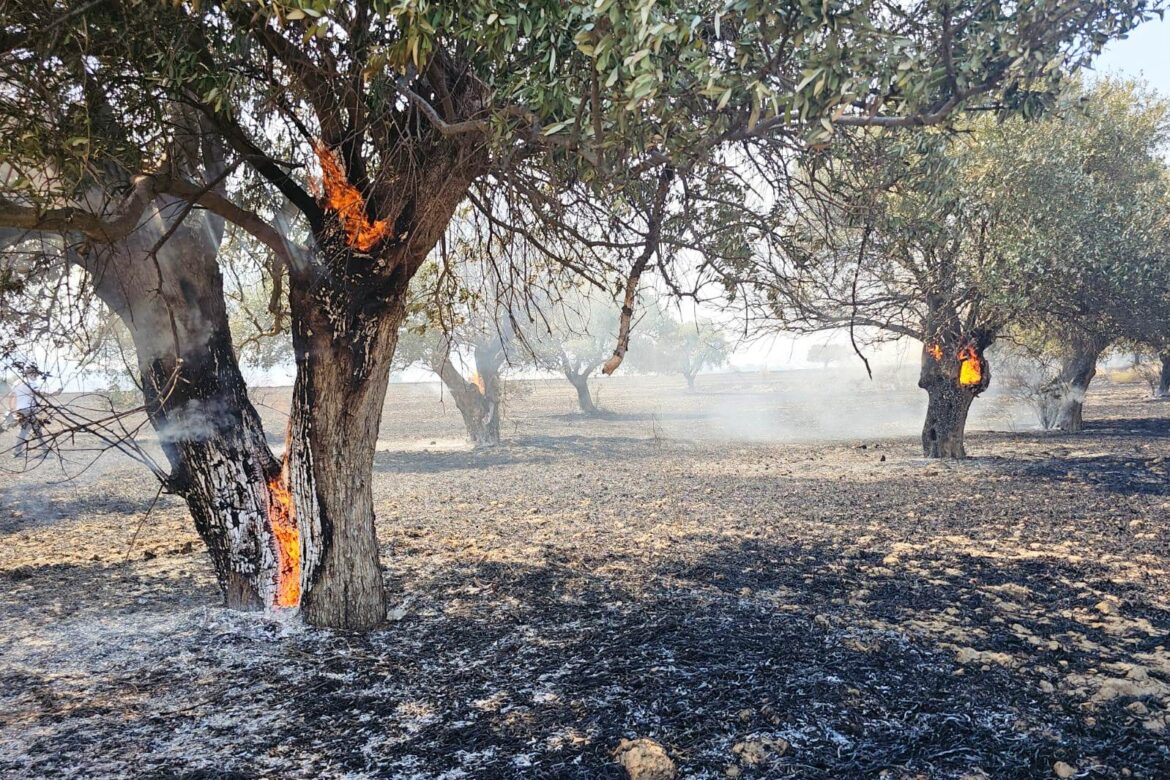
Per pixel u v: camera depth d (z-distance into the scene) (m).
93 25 4.24
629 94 3.03
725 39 3.74
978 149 13.30
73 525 12.15
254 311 14.34
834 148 5.25
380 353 5.93
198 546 9.99
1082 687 4.88
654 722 4.39
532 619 6.46
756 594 7.17
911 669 5.19
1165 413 30.06
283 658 5.56
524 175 5.32
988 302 14.23
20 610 6.99
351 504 6.18
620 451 23.11
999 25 3.53
